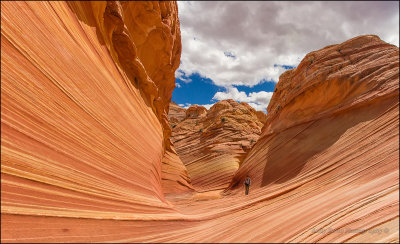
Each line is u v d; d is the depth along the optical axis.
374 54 12.04
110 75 7.31
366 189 4.55
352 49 13.48
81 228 3.45
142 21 10.62
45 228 3.02
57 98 4.28
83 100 5.17
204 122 41.84
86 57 5.78
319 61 14.35
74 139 4.48
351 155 7.70
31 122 3.53
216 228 5.23
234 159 26.20
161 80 15.67
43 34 4.22
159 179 11.13
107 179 5.14
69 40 5.13
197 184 23.25
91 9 6.71
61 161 3.92
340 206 4.17
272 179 11.32
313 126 12.23
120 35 8.53
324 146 10.02
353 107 10.58
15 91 3.35
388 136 7.04
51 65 4.28
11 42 3.43
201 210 9.29
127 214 4.74
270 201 7.12
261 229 4.24
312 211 4.45
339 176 6.68
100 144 5.42
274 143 14.24
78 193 3.96
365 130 8.62
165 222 5.47
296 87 15.09
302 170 9.68
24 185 3.08
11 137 3.11
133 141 7.73
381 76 10.34
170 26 13.15
